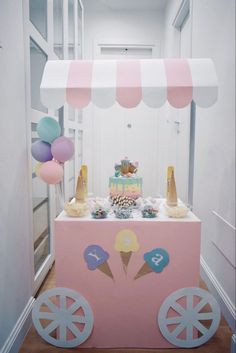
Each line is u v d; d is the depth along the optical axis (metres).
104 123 4.64
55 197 2.69
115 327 1.67
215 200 2.10
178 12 3.31
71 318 1.65
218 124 2.03
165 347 1.67
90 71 1.70
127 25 4.45
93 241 1.61
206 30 2.34
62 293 1.64
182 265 1.62
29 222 1.93
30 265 1.95
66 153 1.68
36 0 2.14
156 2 4.20
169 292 1.63
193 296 1.63
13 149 1.63
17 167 1.70
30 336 1.77
